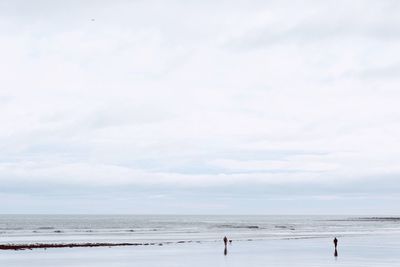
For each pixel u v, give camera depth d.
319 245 83.81
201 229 166.00
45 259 59.00
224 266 51.38
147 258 60.16
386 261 55.91
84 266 52.06
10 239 101.88
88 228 167.62
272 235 124.50
